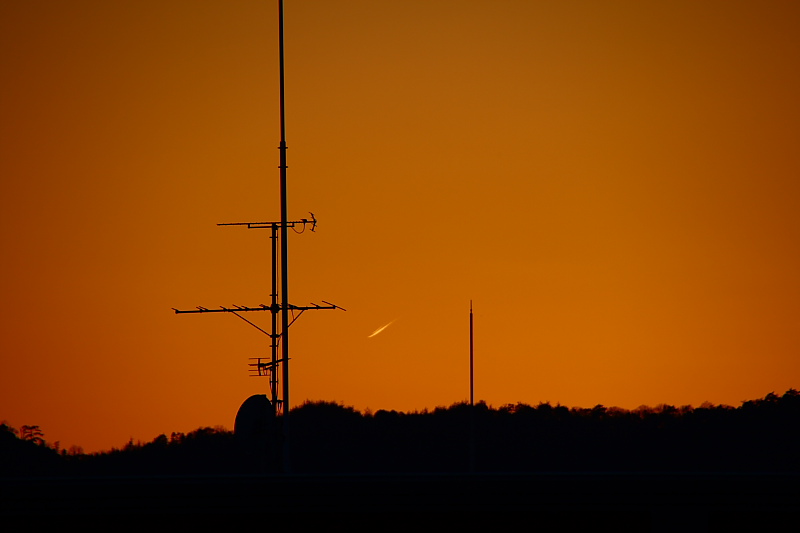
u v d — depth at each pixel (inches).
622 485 7416.3
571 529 7450.8
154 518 7362.2
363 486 7411.4
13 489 7278.5
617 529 7455.7
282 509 7386.8
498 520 7470.5
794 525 7416.3
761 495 7342.5
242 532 7401.6
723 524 7460.6
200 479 7386.8
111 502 7317.9
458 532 7465.6
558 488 7426.2
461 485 7431.1
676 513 7381.9
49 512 7278.5
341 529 7465.6
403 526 7485.2
